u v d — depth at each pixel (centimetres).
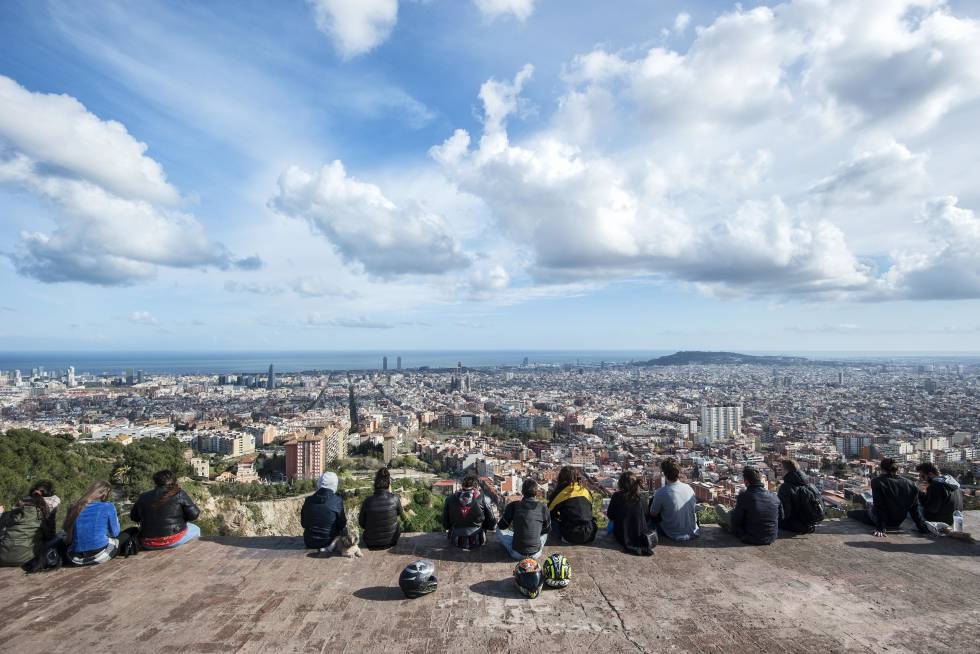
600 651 582
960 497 962
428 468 9219
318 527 876
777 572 799
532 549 821
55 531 848
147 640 604
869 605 693
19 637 611
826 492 5481
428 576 713
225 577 780
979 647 592
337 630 627
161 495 890
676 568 814
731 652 581
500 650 584
